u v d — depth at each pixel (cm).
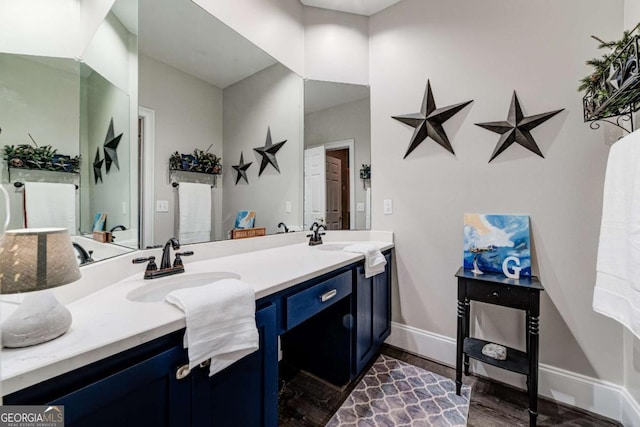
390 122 215
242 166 177
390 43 216
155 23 136
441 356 193
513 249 164
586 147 148
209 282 122
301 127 213
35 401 53
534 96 161
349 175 226
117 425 62
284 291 112
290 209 206
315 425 137
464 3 184
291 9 208
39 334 58
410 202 206
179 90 146
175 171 143
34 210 87
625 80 102
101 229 108
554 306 156
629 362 135
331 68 220
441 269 194
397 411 146
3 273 54
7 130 83
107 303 84
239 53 172
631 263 98
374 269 174
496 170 173
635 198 98
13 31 89
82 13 108
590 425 138
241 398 93
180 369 74
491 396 157
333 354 167
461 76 185
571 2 151
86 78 107
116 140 117
